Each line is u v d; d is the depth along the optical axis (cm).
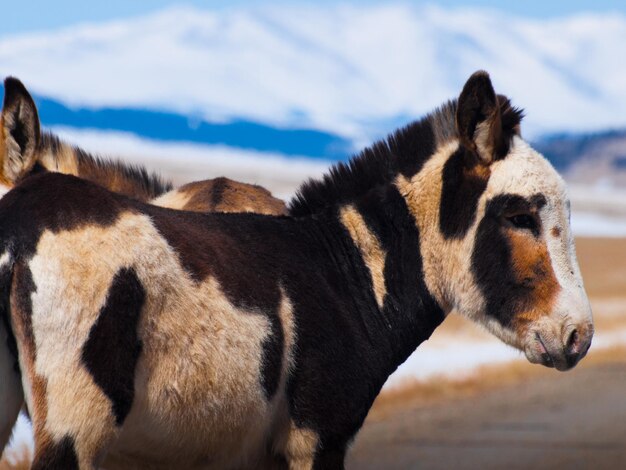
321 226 1034
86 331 775
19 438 1688
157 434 836
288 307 927
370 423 2230
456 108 1039
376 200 1051
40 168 1072
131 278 795
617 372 3231
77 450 773
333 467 959
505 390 2783
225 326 852
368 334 1015
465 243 1027
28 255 775
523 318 1002
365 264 1037
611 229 18000
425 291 1048
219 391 850
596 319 5250
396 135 1079
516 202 1002
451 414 2367
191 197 1241
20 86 987
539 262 1000
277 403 921
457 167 1035
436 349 3678
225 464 902
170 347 819
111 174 1220
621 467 1783
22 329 772
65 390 770
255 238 954
